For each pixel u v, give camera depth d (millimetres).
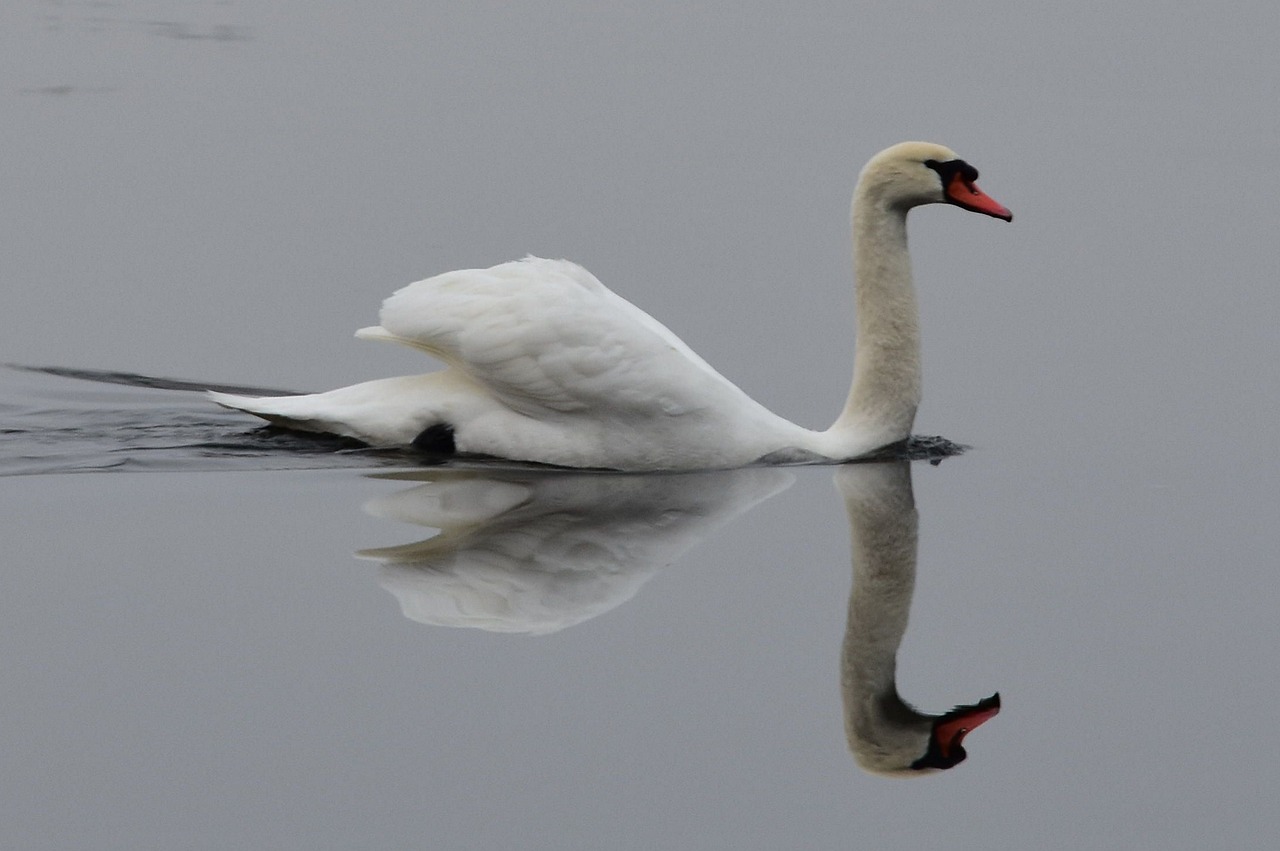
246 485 12672
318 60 26281
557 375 12711
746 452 13398
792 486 13211
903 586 11586
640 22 29438
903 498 13203
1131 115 24859
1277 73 27297
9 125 22750
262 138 22609
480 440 12984
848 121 23828
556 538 11812
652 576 11367
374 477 12891
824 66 26984
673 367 12969
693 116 24016
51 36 27125
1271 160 22859
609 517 12281
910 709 10141
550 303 12719
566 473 13047
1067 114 24750
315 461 13086
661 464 13172
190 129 22859
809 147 22500
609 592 11125
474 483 12828
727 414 13273
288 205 20312
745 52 27750
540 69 26250
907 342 13883
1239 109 25359
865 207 13750
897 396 13938
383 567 11289
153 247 19109
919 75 26594
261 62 26078
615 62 26812
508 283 12836
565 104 24453
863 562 11875
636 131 23266
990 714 10086
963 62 27500
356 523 11977
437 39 27766
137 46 26734
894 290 13805
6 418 14430
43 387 15391
